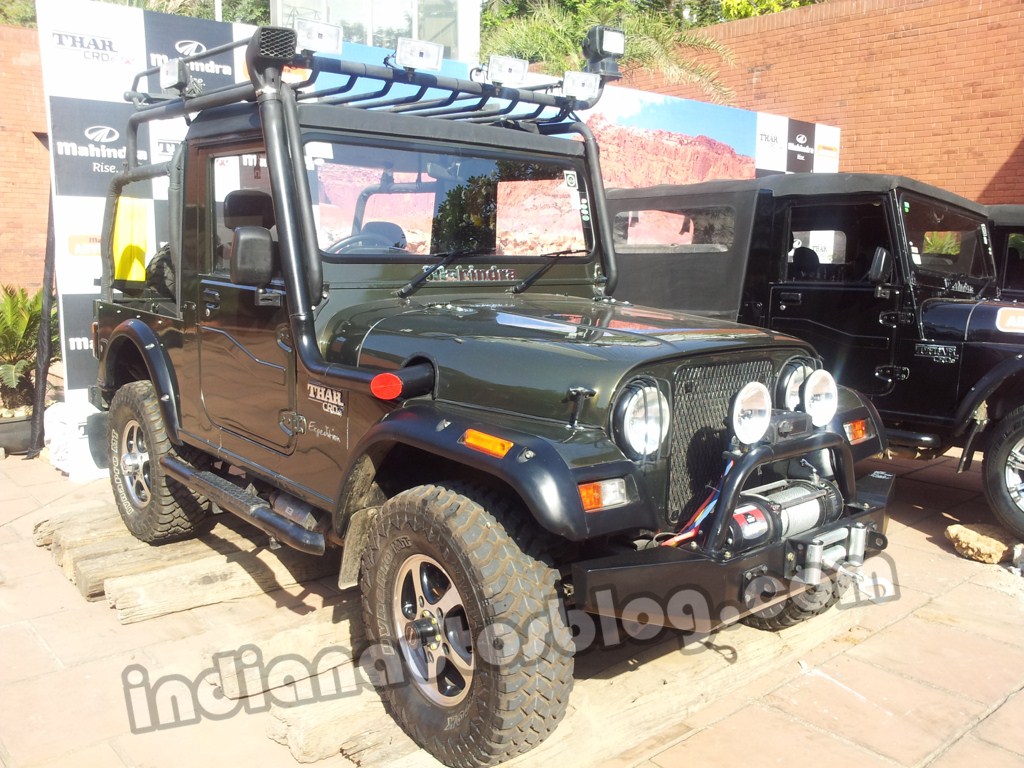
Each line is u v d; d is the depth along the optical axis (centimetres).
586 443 267
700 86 1238
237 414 387
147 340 444
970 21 1084
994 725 325
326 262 345
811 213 582
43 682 345
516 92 402
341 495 312
